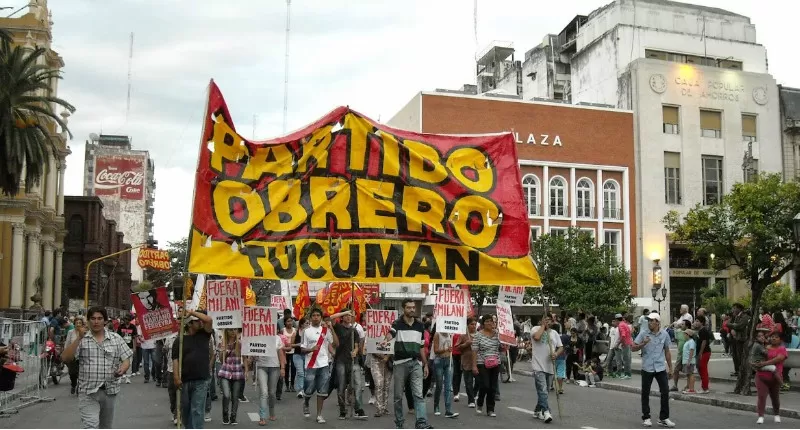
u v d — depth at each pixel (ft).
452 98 161.68
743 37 194.18
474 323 54.90
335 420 46.83
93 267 222.07
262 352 43.06
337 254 33.94
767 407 53.36
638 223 170.50
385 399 49.16
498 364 48.34
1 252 146.41
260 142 33.24
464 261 35.76
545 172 165.58
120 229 303.48
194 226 31.32
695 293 173.99
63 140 179.22
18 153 95.81
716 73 179.63
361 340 50.67
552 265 127.13
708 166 177.06
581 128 169.48
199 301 49.67
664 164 173.58
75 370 63.77
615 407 54.75
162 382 69.72
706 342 62.49
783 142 183.73
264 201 32.83
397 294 157.99
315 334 48.29
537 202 165.17
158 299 35.27
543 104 167.53
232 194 32.35
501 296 44.98
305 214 33.58
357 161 34.96
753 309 62.13
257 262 32.32
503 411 51.21
